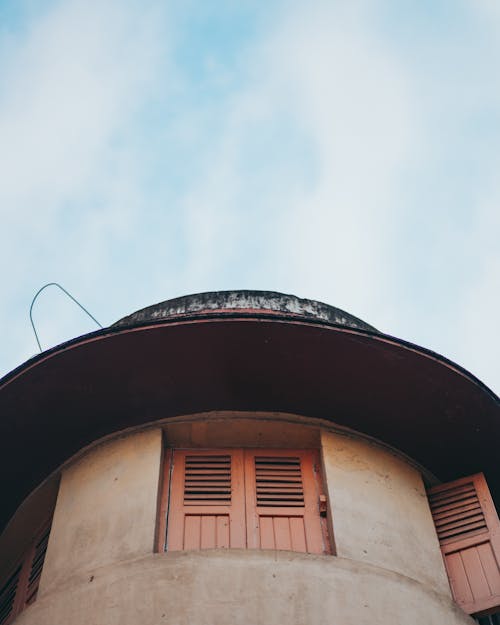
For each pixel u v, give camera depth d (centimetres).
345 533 895
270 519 928
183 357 945
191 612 798
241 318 911
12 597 1059
